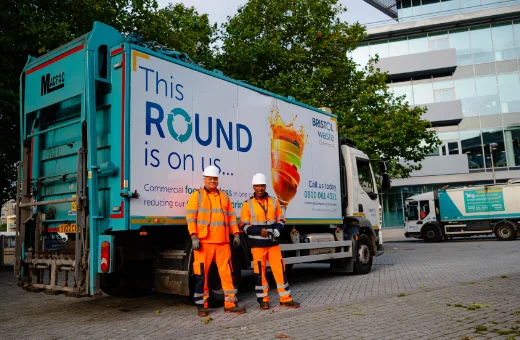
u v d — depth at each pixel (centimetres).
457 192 2756
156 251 711
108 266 604
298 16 2088
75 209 671
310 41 2080
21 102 773
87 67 641
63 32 1344
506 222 2620
